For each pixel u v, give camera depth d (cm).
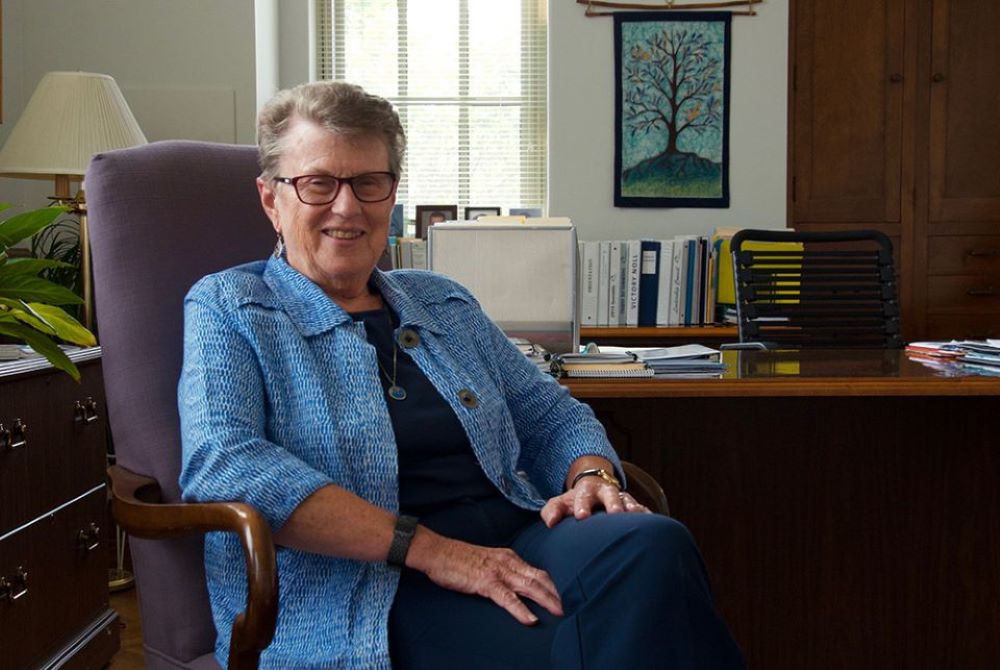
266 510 126
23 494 207
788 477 227
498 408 155
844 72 434
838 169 437
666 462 226
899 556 229
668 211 432
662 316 401
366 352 144
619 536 124
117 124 310
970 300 437
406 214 464
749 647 229
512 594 128
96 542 243
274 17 435
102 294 159
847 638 229
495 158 464
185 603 152
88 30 393
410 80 461
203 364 137
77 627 233
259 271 156
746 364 226
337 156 145
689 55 426
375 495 138
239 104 396
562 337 225
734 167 430
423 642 129
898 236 437
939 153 435
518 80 461
